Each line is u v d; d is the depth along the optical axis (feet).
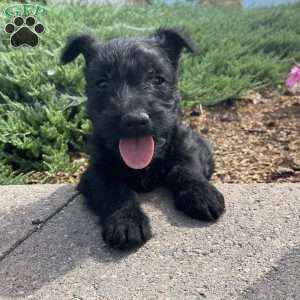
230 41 2.82
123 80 1.31
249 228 1.15
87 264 1.07
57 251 1.13
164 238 1.13
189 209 1.20
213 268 1.03
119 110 1.21
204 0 4.82
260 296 0.95
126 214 1.15
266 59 2.61
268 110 2.19
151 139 1.23
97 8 3.08
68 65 2.13
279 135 1.93
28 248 1.15
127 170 1.34
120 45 1.38
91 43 1.48
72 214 1.28
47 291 1.01
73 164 1.83
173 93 1.39
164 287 0.99
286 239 1.10
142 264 1.06
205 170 1.50
